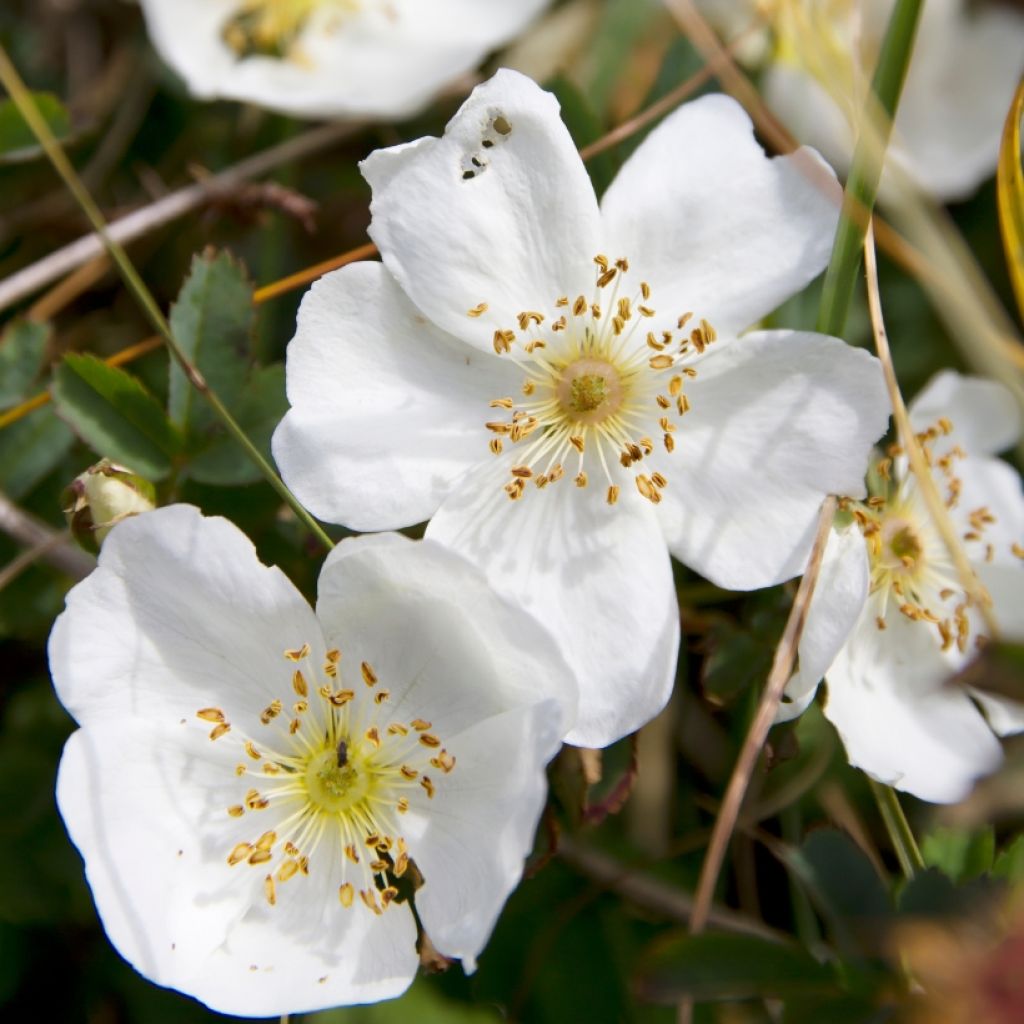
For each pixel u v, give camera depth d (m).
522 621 0.21
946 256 0.24
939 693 0.23
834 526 0.22
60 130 0.25
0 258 0.27
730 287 0.22
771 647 0.23
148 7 0.25
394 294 0.22
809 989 0.22
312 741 0.22
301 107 0.25
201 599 0.21
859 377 0.22
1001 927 0.21
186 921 0.21
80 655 0.21
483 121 0.22
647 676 0.21
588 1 0.26
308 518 0.22
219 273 0.23
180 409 0.23
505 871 0.20
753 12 0.26
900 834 0.23
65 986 0.24
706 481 0.22
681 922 0.24
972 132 0.26
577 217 0.22
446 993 0.23
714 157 0.22
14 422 0.24
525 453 0.22
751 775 0.23
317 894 0.21
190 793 0.21
